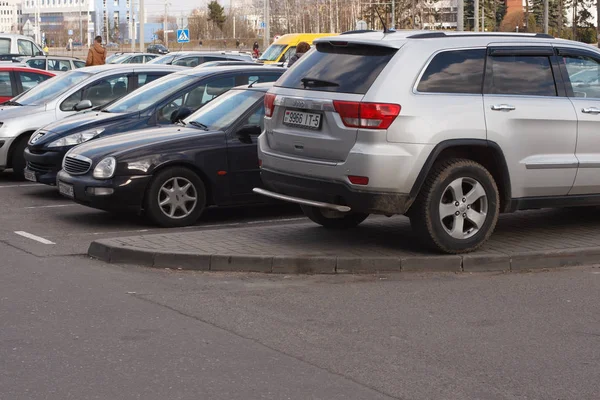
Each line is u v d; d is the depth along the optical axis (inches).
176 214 417.4
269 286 297.0
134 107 496.4
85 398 193.0
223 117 438.0
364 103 305.0
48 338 237.1
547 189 343.0
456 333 243.9
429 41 323.6
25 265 331.9
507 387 202.1
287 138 331.6
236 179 426.0
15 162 588.7
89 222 432.1
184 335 240.5
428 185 317.1
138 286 296.8
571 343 235.5
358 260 315.0
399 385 202.5
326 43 339.0
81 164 416.5
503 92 332.8
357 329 247.1
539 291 291.6
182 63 1330.0
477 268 319.6
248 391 197.6
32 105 605.0
